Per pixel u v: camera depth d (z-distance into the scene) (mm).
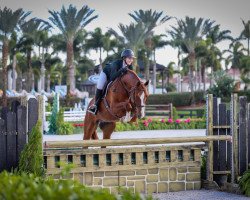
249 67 70062
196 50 80250
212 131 10594
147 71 78562
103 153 9641
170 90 98750
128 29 64562
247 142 10531
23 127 9008
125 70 10062
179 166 10188
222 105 10703
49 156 9266
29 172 8602
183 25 67000
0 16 52500
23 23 61938
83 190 4410
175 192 10062
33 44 71875
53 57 80438
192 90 65938
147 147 9922
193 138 10242
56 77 97438
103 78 10352
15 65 75688
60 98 53875
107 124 10750
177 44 72500
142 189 9922
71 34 56219
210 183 10406
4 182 4301
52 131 24656
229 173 10562
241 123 10500
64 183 4281
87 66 93375
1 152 8859
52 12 55719
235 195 9734
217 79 52750
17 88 88062
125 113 10047
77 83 101250
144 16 64500
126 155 9812
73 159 9445
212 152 10500
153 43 78500
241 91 51500
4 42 52469
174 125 28953
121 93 10016
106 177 9703
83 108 35938
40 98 9000
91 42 77688
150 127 28312
